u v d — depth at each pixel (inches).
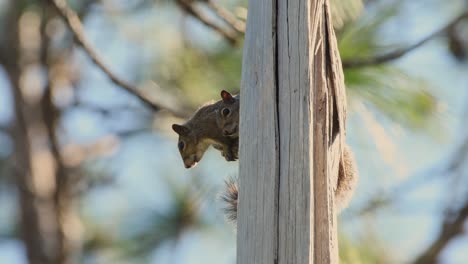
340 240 373.4
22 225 638.5
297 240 237.0
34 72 654.5
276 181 241.9
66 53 645.3
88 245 686.5
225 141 310.2
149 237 589.0
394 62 370.9
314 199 241.8
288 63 246.5
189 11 415.2
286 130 243.3
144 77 518.0
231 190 287.3
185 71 486.0
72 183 665.6
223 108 303.7
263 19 251.9
